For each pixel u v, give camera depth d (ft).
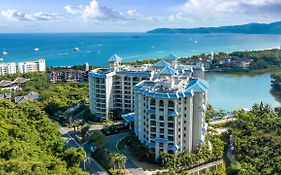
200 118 641.81
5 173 400.06
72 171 488.02
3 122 578.25
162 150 628.69
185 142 640.17
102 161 623.36
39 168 437.17
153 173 586.45
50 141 579.48
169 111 618.44
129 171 595.06
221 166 610.24
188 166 608.19
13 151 463.83
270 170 549.13
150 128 637.30
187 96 618.85
